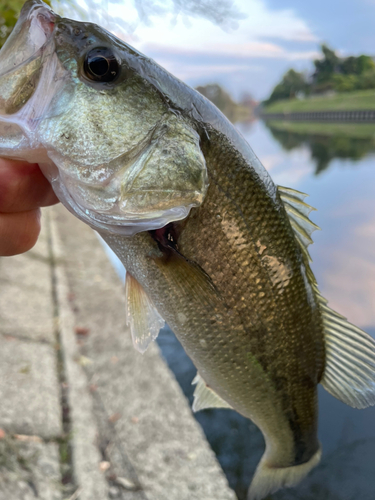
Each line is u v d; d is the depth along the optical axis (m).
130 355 0.46
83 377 0.41
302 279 0.21
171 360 0.59
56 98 0.15
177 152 0.17
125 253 0.19
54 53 0.15
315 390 0.24
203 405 0.26
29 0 0.15
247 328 0.20
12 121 0.14
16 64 0.15
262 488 0.26
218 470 0.32
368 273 0.86
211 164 0.18
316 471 0.44
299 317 0.21
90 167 0.16
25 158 0.15
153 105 0.16
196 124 0.17
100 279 0.70
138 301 0.20
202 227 0.18
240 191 0.19
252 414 0.23
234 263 0.19
